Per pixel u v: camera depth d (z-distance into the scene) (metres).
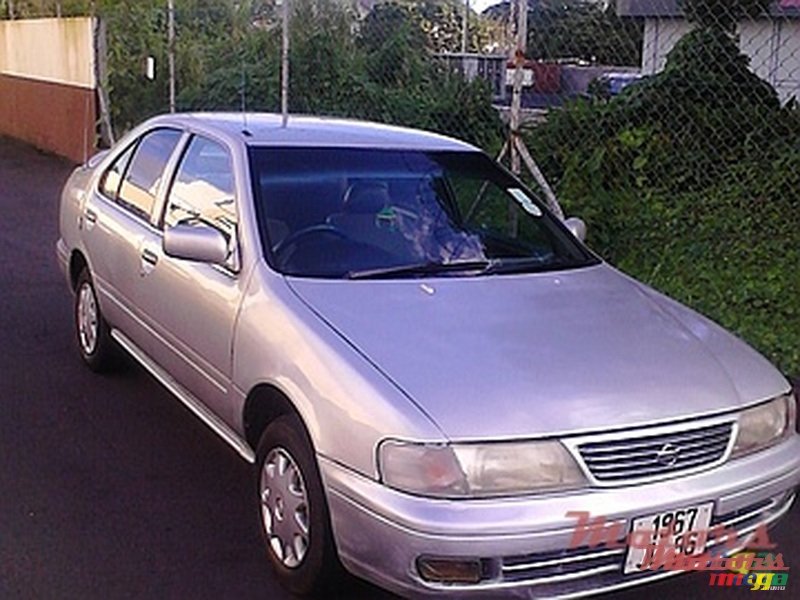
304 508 3.52
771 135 8.90
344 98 11.73
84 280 5.99
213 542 4.04
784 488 3.58
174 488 4.52
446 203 4.63
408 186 4.62
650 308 4.16
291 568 3.61
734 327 6.47
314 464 3.40
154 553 3.94
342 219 4.34
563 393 3.25
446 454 3.04
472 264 4.34
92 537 4.05
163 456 4.87
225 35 15.66
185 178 4.91
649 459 3.23
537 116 10.32
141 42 15.33
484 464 3.05
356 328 3.58
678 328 3.96
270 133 4.78
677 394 3.38
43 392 5.71
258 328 3.83
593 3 11.05
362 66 12.20
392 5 13.57
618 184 8.84
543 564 3.08
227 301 4.09
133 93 15.39
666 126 9.05
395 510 3.04
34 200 13.10
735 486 3.36
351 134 4.96
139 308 5.03
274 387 3.67
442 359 3.39
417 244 4.36
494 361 3.40
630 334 3.78
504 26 13.08
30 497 4.39
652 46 11.41
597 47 10.96
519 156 7.39
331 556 3.39
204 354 4.28
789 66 11.30
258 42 14.10
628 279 4.61
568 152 8.98
